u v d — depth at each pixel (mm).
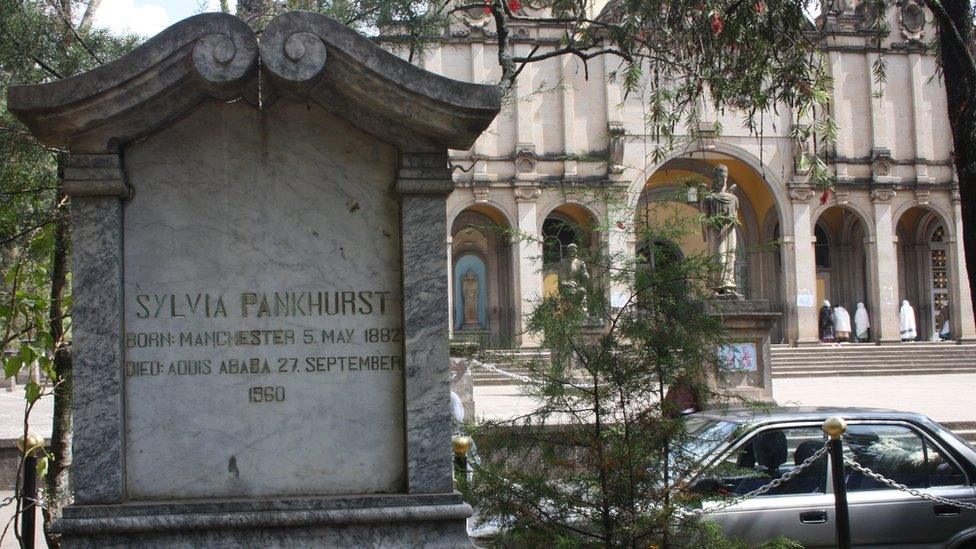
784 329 43656
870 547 7938
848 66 44906
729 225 18828
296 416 5805
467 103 5746
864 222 44625
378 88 5727
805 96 10383
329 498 5680
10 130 8750
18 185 8703
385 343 5902
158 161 5809
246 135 5871
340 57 5680
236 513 5555
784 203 43594
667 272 6684
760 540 7680
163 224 5793
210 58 5562
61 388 8344
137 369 5723
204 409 5746
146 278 5758
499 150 41562
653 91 11883
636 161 41688
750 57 10359
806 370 37125
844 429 7371
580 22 12055
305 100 5875
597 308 6707
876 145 44625
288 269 5855
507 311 43000
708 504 7586
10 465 13641
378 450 5855
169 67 5586
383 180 5953
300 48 5602
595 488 6516
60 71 9477
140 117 5699
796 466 8031
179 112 5777
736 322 15750
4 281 8461
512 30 41219
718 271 6879
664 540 6434
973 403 22859
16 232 8477
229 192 5848
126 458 5680
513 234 7398
